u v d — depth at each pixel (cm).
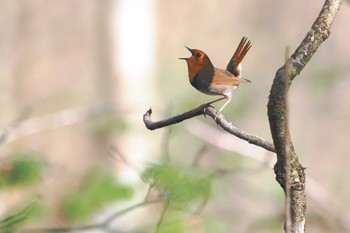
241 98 1784
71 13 2286
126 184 704
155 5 1695
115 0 1670
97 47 1711
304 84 1906
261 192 1192
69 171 798
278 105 274
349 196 1590
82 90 2236
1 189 656
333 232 1072
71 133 1798
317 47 278
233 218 1009
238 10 2678
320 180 2064
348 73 1736
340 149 2098
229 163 1155
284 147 278
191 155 1562
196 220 628
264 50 2609
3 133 948
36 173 662
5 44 1920
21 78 2073
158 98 1681
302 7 2658
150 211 1032
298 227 284
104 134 1455
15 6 1953
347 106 2073
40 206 644
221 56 2645
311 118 2100
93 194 688
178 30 2636
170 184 588
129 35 1664
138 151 1469
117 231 697
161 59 2470
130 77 1659
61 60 2248
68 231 660
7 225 607
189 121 1287
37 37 2145
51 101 2131
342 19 2394
